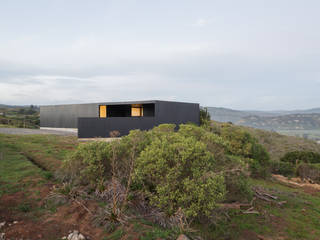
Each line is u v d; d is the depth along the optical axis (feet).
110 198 21.62
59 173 27.63
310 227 24.49
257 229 22.86
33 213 18.37
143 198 22.20
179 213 18.90
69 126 103.30
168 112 71.10
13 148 43.73
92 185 24.12
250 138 52.70
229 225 22.88
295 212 29.30
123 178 24.44
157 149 20.85
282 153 120.98
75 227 16.85
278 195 36.50
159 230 16.81
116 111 91.61
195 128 30.60
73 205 20.15
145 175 22.63
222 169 25.07
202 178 19.76
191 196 18.38
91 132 71.87
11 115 230.89
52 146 48.06
